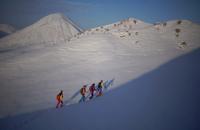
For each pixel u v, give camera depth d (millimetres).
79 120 11500
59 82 26094
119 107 13117
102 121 11102
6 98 20562
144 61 34219
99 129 10125
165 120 10484
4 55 53969
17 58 44500
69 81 26188
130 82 21250
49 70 33656
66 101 18453
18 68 36438
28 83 26703
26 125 11727
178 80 18938
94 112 12594
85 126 10617
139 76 23547
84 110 13117
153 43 52094
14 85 25922
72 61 39062
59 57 42781
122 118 11250
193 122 9992
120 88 19203
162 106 12492
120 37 57812
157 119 10664
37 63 39375
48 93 21703
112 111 12469
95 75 27844
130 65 32000
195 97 13711
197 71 22391
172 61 31109
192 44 49812
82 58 40594
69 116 12242
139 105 13094
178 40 54250
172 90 15781
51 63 38969
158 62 31891
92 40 54469
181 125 9766
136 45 50125
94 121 11156
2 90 23719
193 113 11094
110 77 25422
